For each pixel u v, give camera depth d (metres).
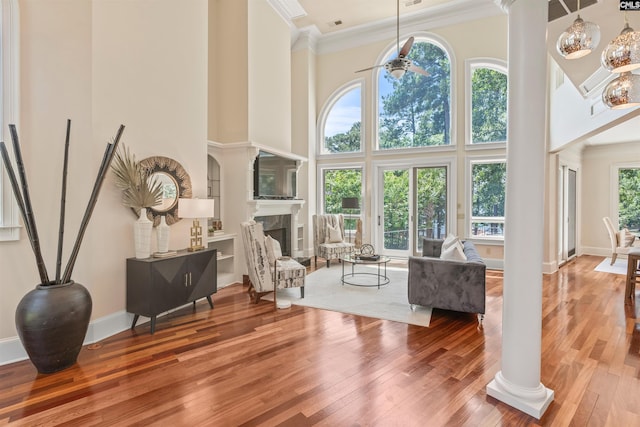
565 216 6.62
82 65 2.90
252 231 4.11
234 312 3.79
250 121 5.42
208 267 3.85
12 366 2.51
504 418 1.91
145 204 3.23
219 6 5.55
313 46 7.72
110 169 3.10
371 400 2.08
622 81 2.00
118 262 3.19
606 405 2.03
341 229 7.05
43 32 2.72
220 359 2.62
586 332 3.18
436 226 6.86
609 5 2.81
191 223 4.09
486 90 6.37
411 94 7.08
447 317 3.62
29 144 2.68
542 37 1.96
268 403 2.04
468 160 6.40
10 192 2.59
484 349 2.82
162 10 3.66
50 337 2.34
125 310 3.25
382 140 7.42
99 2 3.02
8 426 1.82
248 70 5.37
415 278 3.74
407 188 7.13
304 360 2.61
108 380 2.30
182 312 3.79
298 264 4.46
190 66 4.04
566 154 6.65
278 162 6.05
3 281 2.58
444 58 6.73
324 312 3.79
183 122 3.94
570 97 4.88
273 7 6.11
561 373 2.42
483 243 6.32
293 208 6.60
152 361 2.59
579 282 5.12
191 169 4.05
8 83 2.57
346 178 7.79
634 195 7.11
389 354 2.72
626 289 4.21
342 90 7.73
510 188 2.07
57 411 1.96
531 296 2.00
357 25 7.11
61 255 2.57
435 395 2.13
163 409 1.98
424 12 6.56
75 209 2.88
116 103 3.16
